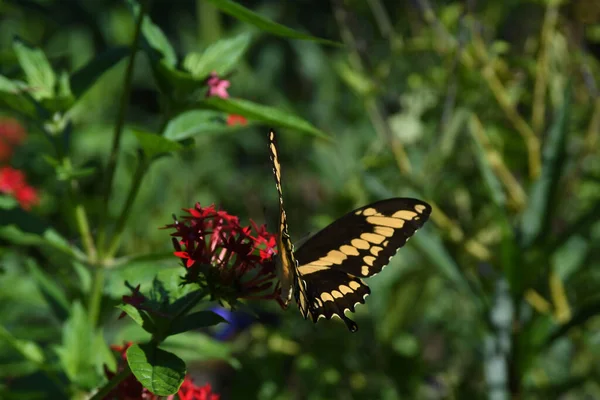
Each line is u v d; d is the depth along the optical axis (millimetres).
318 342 1318
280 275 942
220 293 941
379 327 1316
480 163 1213
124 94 1058
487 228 1344
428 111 1376
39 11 2002
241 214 1975
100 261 1084
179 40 2240
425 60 1520
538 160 1282
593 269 1331
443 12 1352
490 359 1200
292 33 997
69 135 1092
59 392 1085
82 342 1057
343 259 1016
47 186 1515
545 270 1267
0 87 1059
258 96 2020
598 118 1282
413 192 1287
